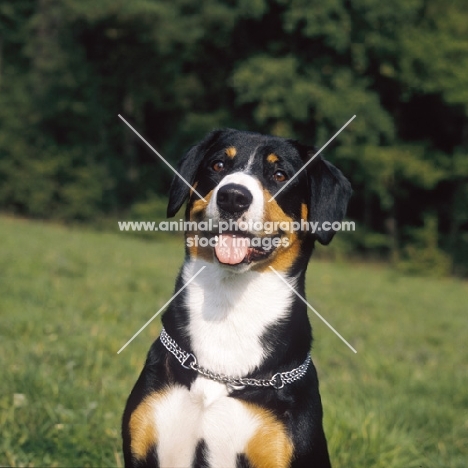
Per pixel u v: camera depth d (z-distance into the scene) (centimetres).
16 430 444
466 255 2202
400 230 2314
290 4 1998
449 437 517
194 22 2156
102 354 611
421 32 2089
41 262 1140
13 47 2561
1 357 577
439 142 2275
